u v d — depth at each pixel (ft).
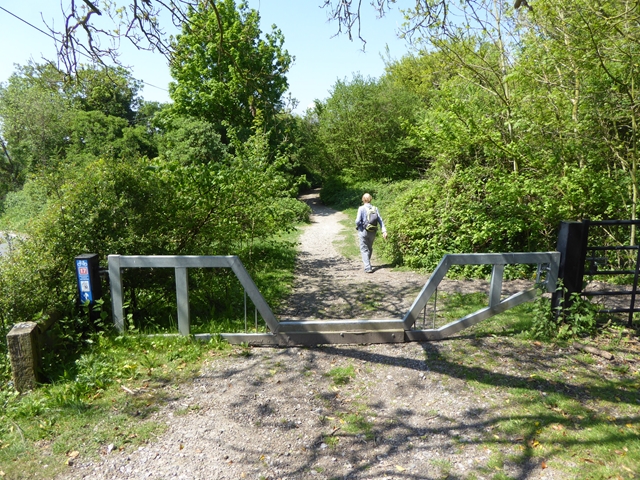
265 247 33.19
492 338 15.26
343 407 11.20
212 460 9.25
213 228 21.30
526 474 8.64
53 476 8.79
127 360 13.47
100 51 16.58
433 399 11.50
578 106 24.94
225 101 71.72
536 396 11.50
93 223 15.80
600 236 25.86
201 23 17.90
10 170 120.16
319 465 9.09
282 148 72.28
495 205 27.12
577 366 13.14
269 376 12.76
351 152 87.20
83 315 14.67
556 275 15.29
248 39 19.49
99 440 9.88
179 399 11.57
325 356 14.03
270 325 14.67
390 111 81.66
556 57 24.02
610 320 15.85
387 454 9.41
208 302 19.34
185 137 69.97
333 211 79.87
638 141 24.90
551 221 26.21
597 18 21.15
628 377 12.50
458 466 8.95
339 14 16.66
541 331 15.19
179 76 70.08
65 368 13.00
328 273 28.63
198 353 14.07
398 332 14.97
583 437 9.71
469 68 28.35
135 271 16.78
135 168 17.56
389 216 33.91
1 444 9.84
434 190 30.66
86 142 94.94
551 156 25.14
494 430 10.12
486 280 24.67
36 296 14.07
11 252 14.89
